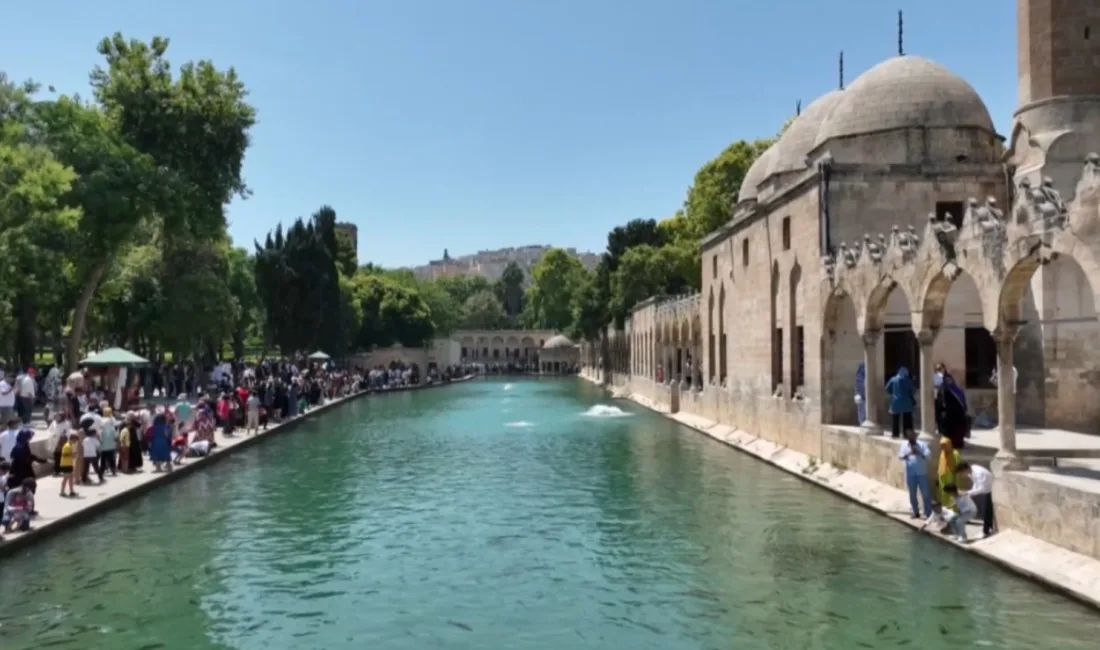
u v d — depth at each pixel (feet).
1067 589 44.11
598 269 293.02
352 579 50.78
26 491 58.90
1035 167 76.69
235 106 145.38
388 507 71.97
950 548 55.01
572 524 64.75
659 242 286.46
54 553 56.65
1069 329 77.51
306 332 237.66
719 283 131.85
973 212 58.18
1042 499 49.32
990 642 38.88
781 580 49.19
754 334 110.22
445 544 59.00
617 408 187.42
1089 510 44.80
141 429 94.17
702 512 68.13
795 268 94.94
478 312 525.34
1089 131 74.38
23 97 120.37
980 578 48.39
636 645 39.65
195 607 45.80
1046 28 76.02
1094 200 45.24
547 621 43.11
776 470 90.43
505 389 281.54
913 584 47.70
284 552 57.16
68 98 124.47
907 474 61.46
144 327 160.15
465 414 169.78
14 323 134.31
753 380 110.52
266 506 72.49
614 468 92.73
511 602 46.21
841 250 81.35
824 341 84.84
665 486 80.59
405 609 45.27
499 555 55.88
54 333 168.14
